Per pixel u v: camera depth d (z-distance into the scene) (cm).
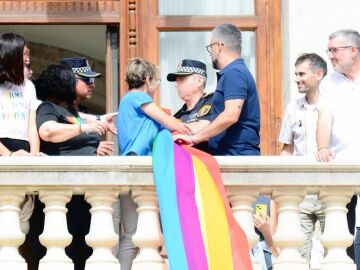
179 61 2856
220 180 2166
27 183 2152
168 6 2870
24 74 2312
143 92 2298
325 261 2188
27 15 2883
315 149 2411
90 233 2166
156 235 2169
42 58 3522
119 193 2197
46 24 2900
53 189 2162
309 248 2338
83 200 2284
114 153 2805
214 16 2864
